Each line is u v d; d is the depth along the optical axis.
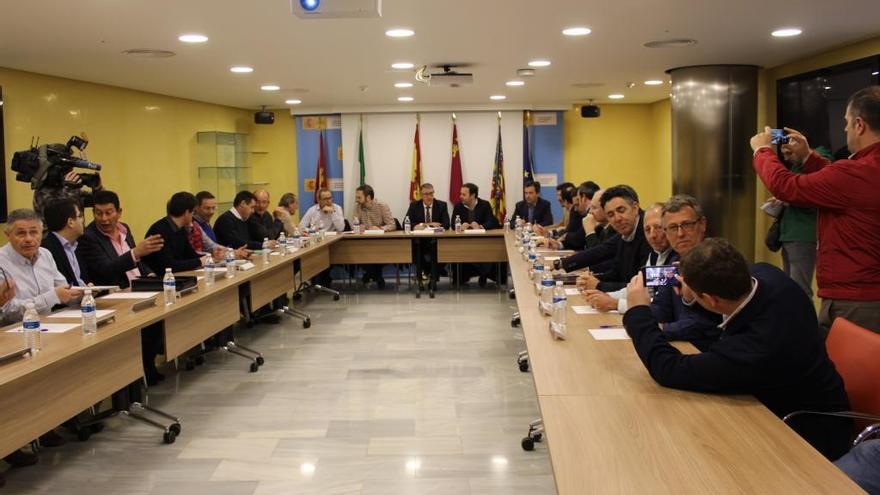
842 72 6.18
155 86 7.77
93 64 6.12
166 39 5.12
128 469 3.43
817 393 2.06
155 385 4.86
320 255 8.10
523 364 5.07
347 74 7.18
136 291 4.46
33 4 4.06
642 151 11.46
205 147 9.55
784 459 1.60
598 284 4.01
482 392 4.60
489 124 11.02
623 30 5.15
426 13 4.46
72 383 3.08
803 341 2.00
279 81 7.61
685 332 2.73
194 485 3.24
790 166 3.72
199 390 4.74
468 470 3.37
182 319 4.18
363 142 11.10
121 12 4.28
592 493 1.45
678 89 7.31
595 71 7.32
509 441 3.73
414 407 4.32
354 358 5.53
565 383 2.21
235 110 10.77
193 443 3.77
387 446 3.69
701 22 4.95
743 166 7.29
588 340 2.80
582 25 4.94
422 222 9.47
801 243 5.14
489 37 5.30
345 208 11.18
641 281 2.38
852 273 2.84
